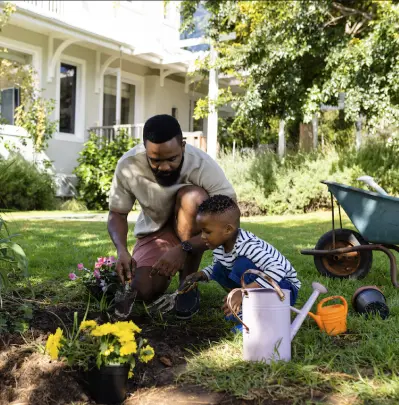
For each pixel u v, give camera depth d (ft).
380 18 33.09
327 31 34.06
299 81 34.47
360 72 32.07
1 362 8.09
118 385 7.22
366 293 10.66
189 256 10.89
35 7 39.37
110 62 46.70
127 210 11.05
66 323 9.78
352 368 8.02
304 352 8.70
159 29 53.01
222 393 7.37
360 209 14.19
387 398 7.03
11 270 12.98
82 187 42.11
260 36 34.76
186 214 10.37
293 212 36.96
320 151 39.83
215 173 10.61
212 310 11.10
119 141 42.32
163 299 10.69
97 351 7.35
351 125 48.85
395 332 9.47
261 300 8.15
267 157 39.78
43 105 40.14
